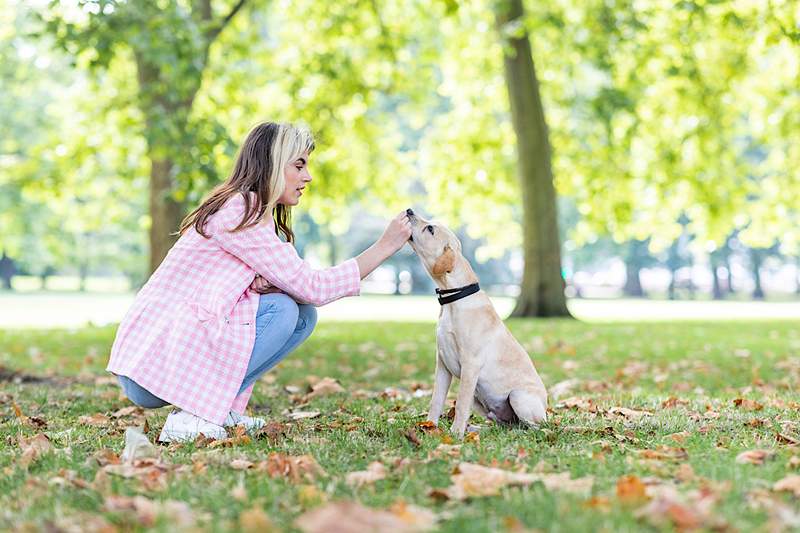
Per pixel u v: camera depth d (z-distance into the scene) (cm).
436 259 412
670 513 244
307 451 356
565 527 240
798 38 993
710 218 1658
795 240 1847
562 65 1611
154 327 386
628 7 1315
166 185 1289
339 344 1010
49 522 249
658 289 6103
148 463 327
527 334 1141
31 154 1551
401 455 351
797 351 936
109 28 980
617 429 418
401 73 1614
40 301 2914
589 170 1628
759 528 239
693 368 786
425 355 888
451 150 1716
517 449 361
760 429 421
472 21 1580
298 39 1566
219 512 265
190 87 1068
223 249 396
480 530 239
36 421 460
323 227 3875
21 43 1658
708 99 1454
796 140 1580
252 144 405
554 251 1506
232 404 413
